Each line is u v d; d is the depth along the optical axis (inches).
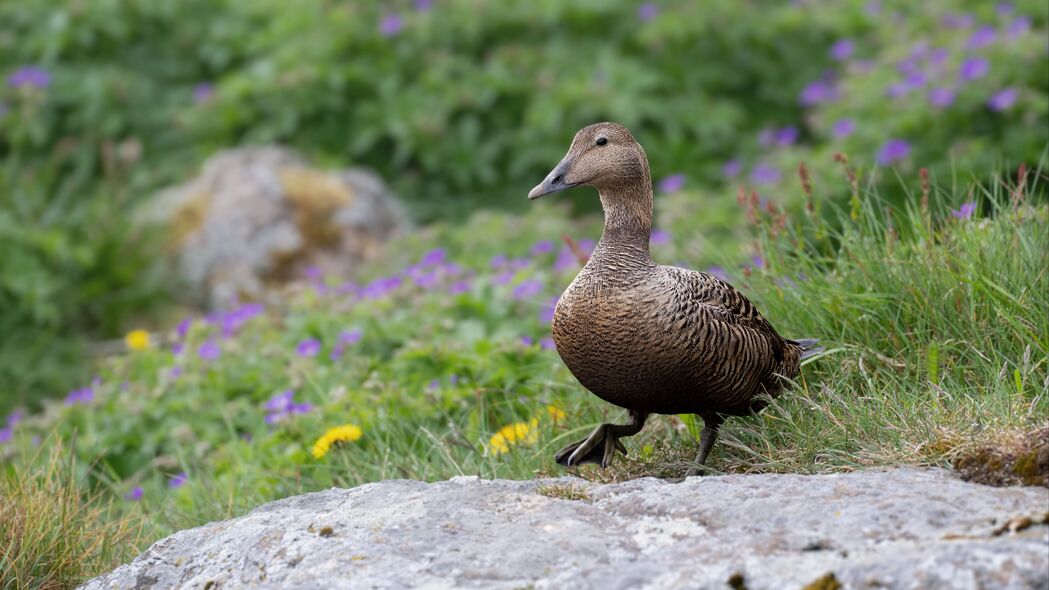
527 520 237.8
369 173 700.7
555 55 720.3
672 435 336.2
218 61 743.7
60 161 700.0
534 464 338.3
